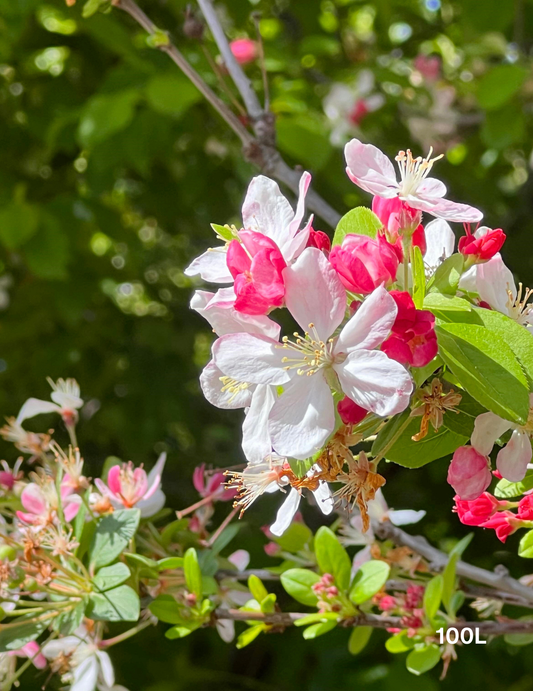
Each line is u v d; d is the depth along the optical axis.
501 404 0.43
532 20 1.01
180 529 0.57
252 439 0.44
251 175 0.89
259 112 0.60
